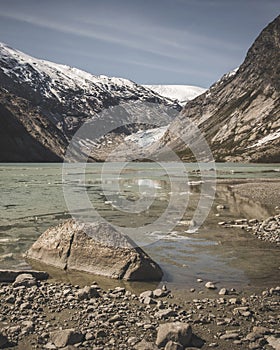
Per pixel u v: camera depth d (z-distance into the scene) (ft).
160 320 32.35
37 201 111.14
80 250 47.78
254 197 123.44
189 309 35.04
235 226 73.31
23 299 36.45
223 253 54.70
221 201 113.80
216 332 30.32
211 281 43.42
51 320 32.14
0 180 203.21
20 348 27.37
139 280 43.73
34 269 47.03
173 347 27.04
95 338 28.99
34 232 67.05
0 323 31.27
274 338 28.84
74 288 40.42
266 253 54.75
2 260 50.37
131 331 30.27
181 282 43.19
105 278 44.47
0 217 82.43
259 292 39.88
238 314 33.83
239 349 27.71
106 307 34.94
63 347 27.63
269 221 74.49
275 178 219.00
